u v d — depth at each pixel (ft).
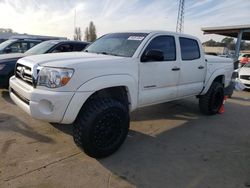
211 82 19.13
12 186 9.27
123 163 11.45
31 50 25.98
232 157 12.67
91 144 11.11
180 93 16.37
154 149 13.15
